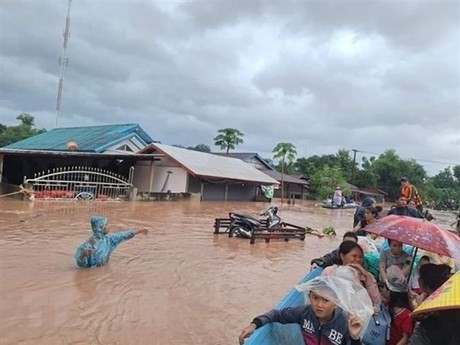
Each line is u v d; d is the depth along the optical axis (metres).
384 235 4.70
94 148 30.30
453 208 66.94
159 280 7.95
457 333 2.47
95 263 8.43
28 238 11.12
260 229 13.63
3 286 6.88
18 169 28.98
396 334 4.38
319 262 6.00
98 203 22.80
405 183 9.27
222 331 5.73
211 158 36.72
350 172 72.81
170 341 5.25
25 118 63.97
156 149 31.50
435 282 3.20
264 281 8.64
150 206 23.55
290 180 51.38
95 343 5.03
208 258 10.45
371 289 4.38
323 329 3.27
